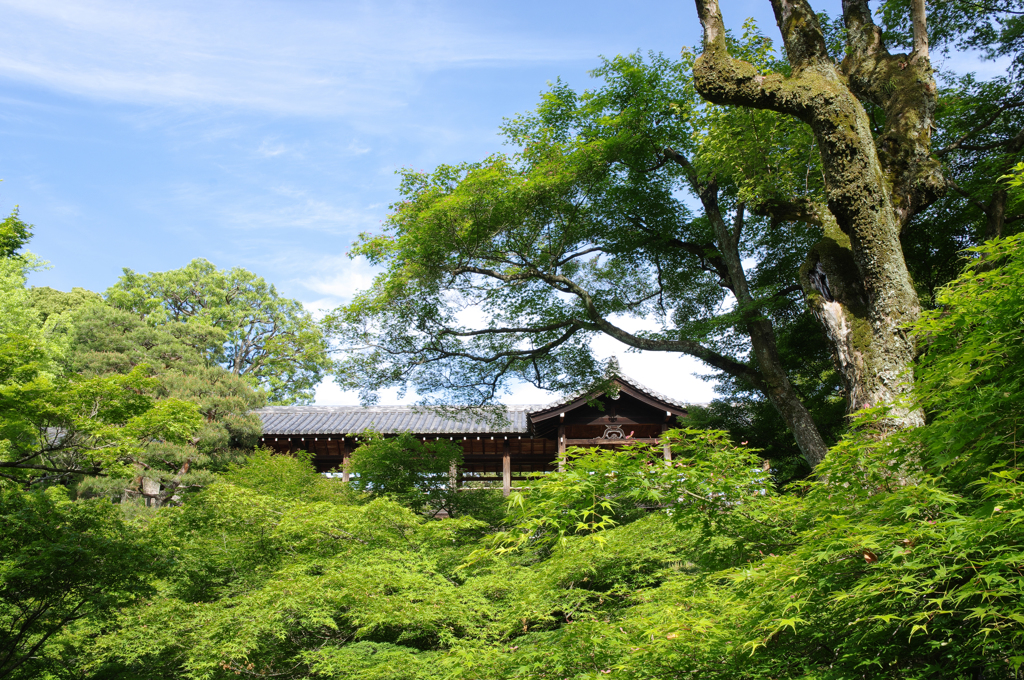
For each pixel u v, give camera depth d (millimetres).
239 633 7148
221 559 8820
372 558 8305
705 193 11969
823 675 3324
